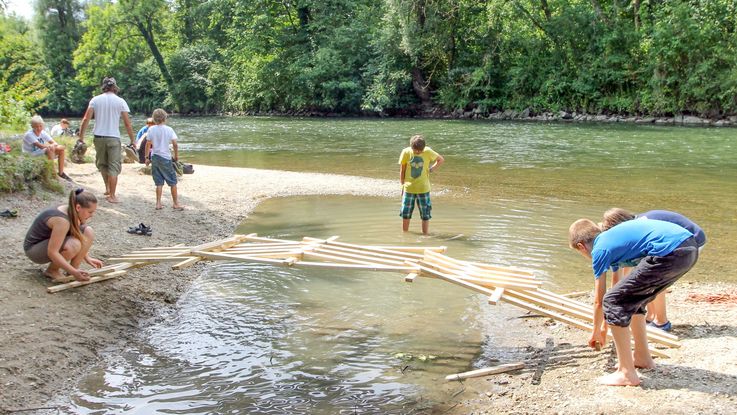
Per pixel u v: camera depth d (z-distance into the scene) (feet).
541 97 112.57
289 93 139.64
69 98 171.83
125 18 157.17
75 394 14.67
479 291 18.06
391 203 37.42
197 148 69.46
